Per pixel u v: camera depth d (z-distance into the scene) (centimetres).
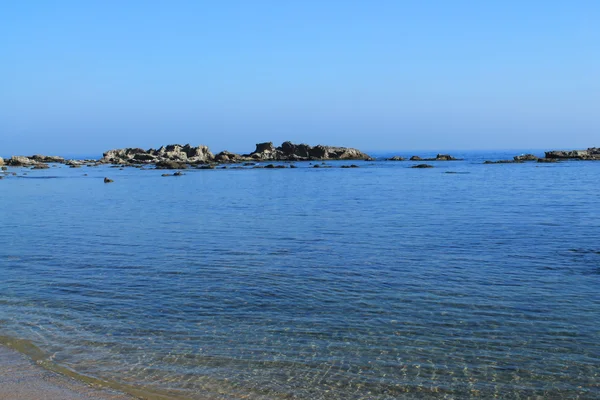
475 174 7644
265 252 1933
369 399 858
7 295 1398
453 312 1230
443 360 986
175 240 2209
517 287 1425
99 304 1320
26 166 11581
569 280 1489
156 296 1381
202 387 895
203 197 4362
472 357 995
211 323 1181
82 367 965
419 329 1130
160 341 1083
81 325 1176
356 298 1345
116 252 1956
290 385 902
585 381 905
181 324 1177
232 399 858
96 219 2939
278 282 1502
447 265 1688
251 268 1675
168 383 907
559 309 1241
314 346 1051
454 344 1052
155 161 12288
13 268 1705
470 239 2152
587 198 3778
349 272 1609
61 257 1872
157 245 2094
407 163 12488
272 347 1048
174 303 1321
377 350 1029
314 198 4184
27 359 998
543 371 941
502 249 1936
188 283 1502
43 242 2188
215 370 955
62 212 3309
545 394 868
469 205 3469
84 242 2180
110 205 3747
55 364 976
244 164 12238
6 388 875
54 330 1146
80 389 877
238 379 923
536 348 1029
